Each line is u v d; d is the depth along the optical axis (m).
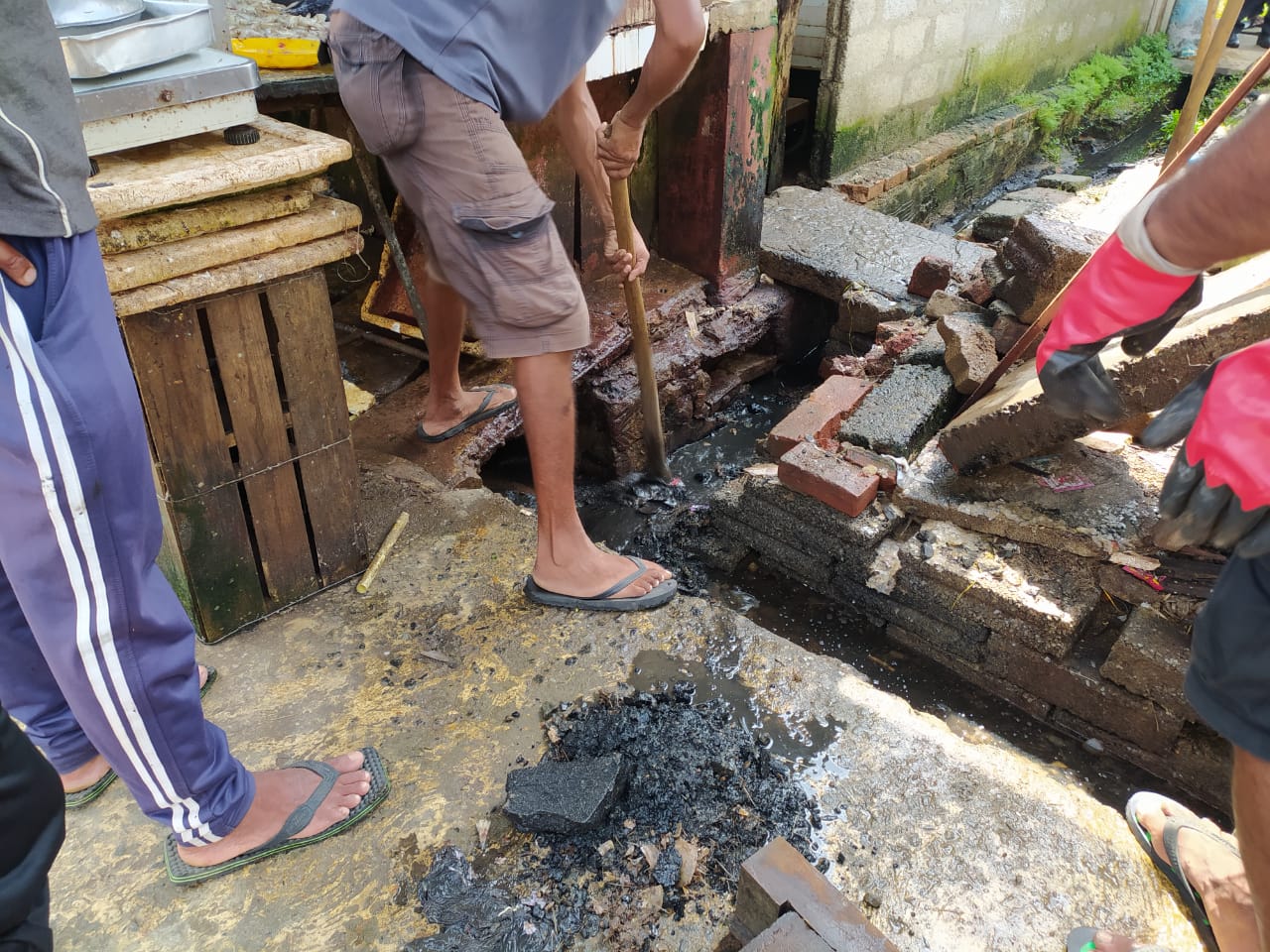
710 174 3.95
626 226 2.44
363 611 2.20
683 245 4.21
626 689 1.99
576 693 1.98
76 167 1.25
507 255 1.86
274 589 2.16
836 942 1.33
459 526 2.49
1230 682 1.11
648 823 1.72
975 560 2.49
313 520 2.17
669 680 2.02
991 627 2.45
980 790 1.78
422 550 2.39
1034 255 3.20
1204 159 0.93
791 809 1.74
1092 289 1.07
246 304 1.86
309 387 2.04
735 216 4.10
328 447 2.13
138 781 1.44
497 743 1.86
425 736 1.88
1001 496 2.58
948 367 3.22
